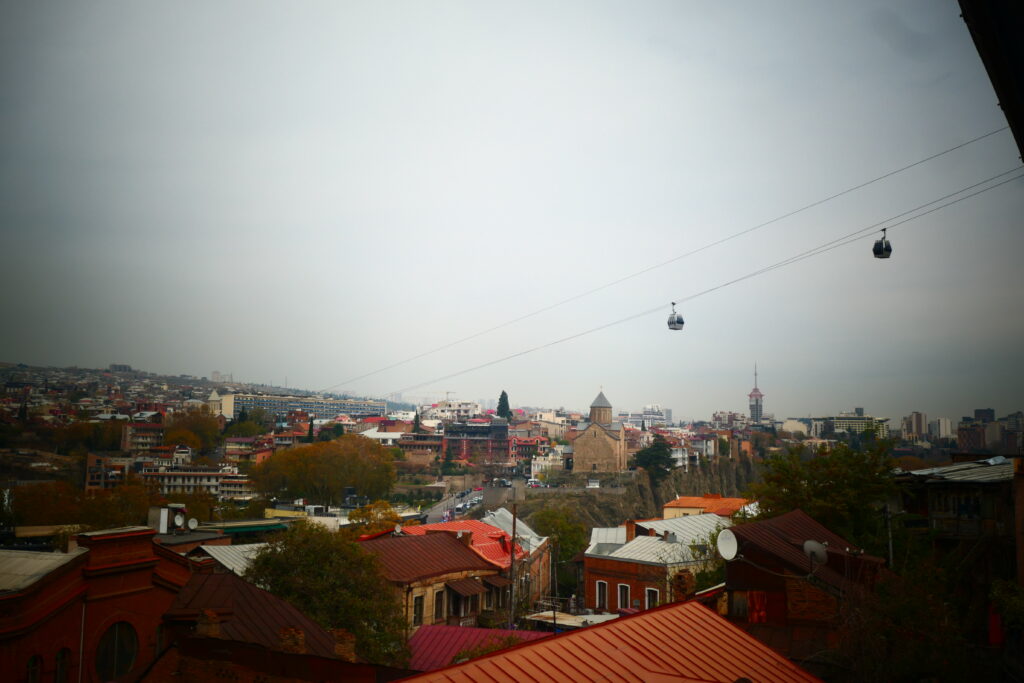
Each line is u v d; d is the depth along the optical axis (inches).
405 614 1961.1
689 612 808.3
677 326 1969.7
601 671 616.1
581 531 4343.0
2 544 2955.2
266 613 1111.6
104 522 4923.7
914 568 1312.7
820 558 1021.2
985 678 1027.9
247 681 767.1
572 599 2837.1
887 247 1475.1
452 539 2498.8
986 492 1615.4
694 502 4977.9
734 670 705.6
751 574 1066.1
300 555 1590.8
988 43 445.4
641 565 2689.5
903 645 920.3
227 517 5856.3
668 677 622.5
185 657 796.6
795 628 1021.2
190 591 1098.7
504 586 2458.2
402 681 538.9
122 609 1128.8
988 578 1430.9
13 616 925.2
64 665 1024.9
